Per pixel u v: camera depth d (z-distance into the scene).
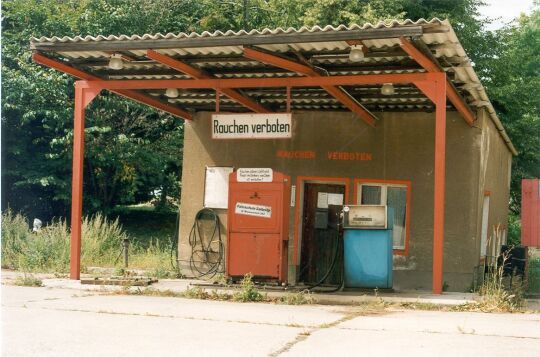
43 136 24.06
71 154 23.06
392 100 13.90
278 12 29.72
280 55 11.07
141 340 6.77
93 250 17.47
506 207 20.88
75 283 12.36
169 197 28.94
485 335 7.47
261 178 11.91
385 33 9.61
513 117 27.09
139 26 25.69
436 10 26.62
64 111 22.72
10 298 10.09
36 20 23.67
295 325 7.96
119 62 11.66
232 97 13.02
